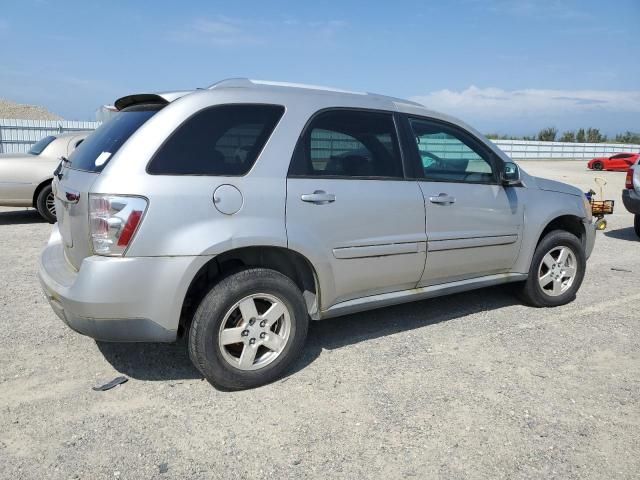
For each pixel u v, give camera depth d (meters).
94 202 3.12
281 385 3.63
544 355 4.19
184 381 3.66
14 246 7.72
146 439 2.98
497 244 4.74
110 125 3.71
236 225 3.34
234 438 3.01
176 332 3.28
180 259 3.19
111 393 3.48
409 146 4.23
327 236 3.71
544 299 5.25
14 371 3.74
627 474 2.75
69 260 3.62
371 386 3.63
